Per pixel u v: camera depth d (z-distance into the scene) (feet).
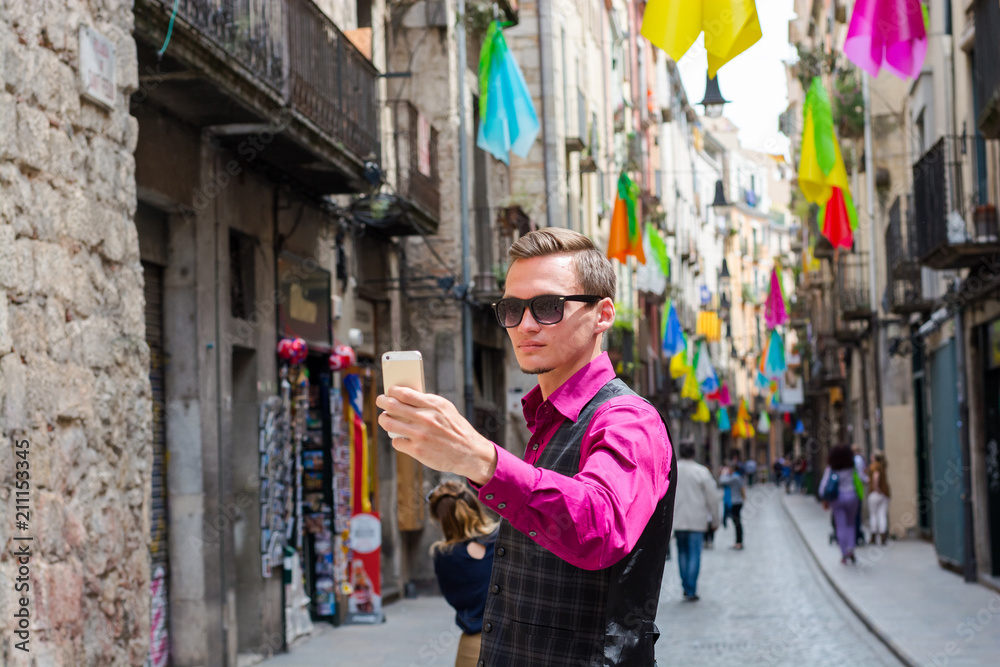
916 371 75.31
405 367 6.05
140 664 20.39
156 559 30.68
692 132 192.03
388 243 51.83
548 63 76.64
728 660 32.30
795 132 98.27
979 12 42.34
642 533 7.46
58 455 18.01
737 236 248.11
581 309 7.90
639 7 137.69
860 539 73.20
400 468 52.75
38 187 17.94
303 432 40.22
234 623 32.81
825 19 108.17
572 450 7.72
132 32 24.09
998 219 44.86
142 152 28.71
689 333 171.22
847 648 34.24
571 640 7.56
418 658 34.01
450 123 57.36
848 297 90.38
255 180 36.11
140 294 21.48
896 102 81.61
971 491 50.34
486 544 16.87
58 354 18.22
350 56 41.55
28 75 17.78
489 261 62.85
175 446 31.58
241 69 29.25
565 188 80.84
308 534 42.24
